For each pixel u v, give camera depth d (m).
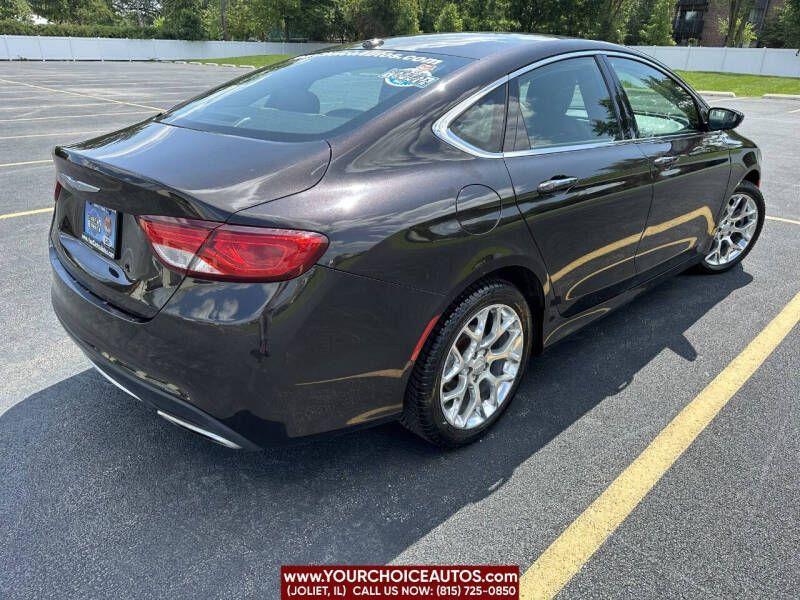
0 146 8.80
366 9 40.66
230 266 1.70
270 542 2.02
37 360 3.10
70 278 2.24
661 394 2.90
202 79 23.70
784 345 3.38
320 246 1.76
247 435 1.88
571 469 2.38
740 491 2.27
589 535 2.06
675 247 3.53
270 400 1.83
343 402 1.98
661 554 1.99
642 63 3.25
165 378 1.88
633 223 3.02
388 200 1.94
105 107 13.69
